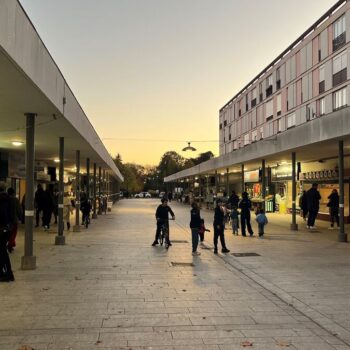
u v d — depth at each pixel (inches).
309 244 567.2
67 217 745.6
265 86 2084.2
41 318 240.2
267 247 538.0
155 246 543.5
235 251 503.5
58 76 386.3
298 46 1720.0
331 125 553.0
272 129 2006.6
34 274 361.4
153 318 241.6
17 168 838.5
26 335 212.8
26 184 395.5
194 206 487.8
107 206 1360.7
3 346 197.6
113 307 262.8
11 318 240.1
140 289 309.7
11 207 340.8
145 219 1035.3
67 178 1469.0
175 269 389.4
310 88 1630.2
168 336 212.1
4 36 232.5
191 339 208.1
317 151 748.6
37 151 783.1
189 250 511.2
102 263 415.8
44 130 517.3
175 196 2758.4
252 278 353.4
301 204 872.3
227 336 212.7
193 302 276.7
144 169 5231.3
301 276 361.7
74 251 494.0
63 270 379.2
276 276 361.4
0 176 764.6
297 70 1736.0
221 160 1240.2
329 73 1491.1
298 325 231.8
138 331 219.3
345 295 297.7
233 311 257.4
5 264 334.0
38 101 357.4
